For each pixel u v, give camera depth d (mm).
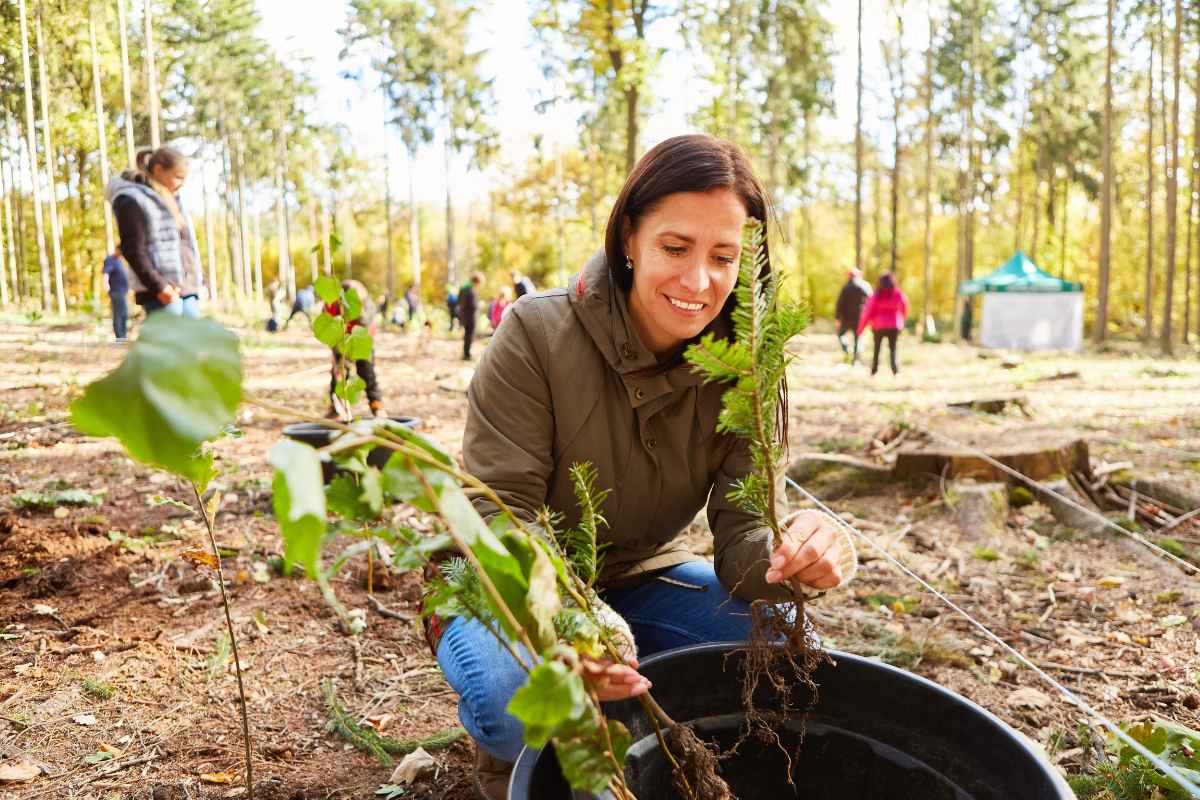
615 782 807
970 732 1150
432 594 919
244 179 44156
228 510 3953
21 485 4320
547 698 618
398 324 23312
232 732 2088
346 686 2355
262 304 35219
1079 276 35344
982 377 11609
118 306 10094
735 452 1619
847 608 3070
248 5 37062
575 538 1129
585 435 1560
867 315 11414
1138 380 11219
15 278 31047
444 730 2141
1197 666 2598
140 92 29000
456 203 51531
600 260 1525
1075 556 3686
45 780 1852
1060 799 935
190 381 412
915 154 34375
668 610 1764
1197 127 22422
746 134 23922
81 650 2492
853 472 4719
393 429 610
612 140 28609
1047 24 32969
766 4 28172
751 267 908
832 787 1291
